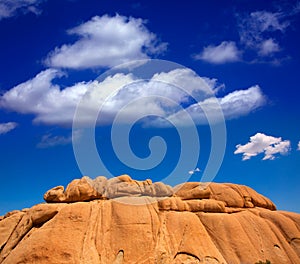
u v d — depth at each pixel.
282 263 65.56
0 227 71.06
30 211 71.12
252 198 79.19
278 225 72.00
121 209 67.81
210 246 65.19
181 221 67.25
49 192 73.00
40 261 60.16
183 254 63.00
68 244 62.47
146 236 64.25
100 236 64.62
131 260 61.66
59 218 66.31
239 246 65.56
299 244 69.19
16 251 62.97
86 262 60.81
